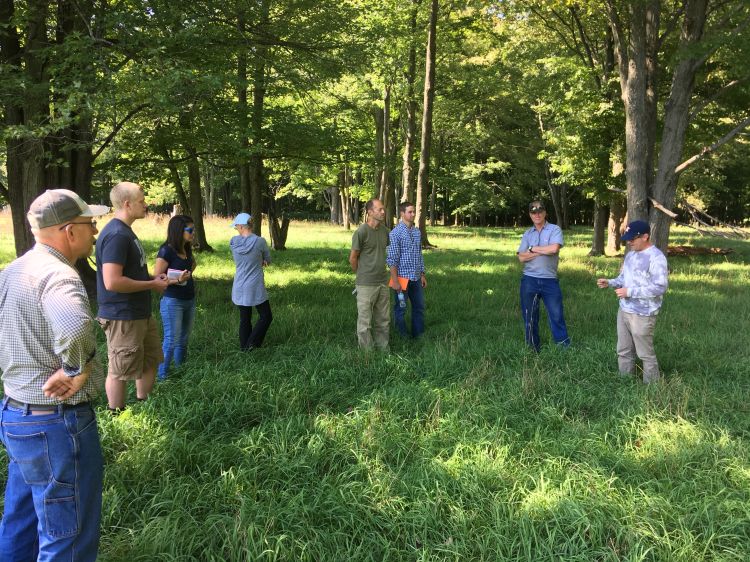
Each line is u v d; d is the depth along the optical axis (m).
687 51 10.20
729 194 46.50
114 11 7.04
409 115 20.81
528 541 2.63
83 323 1.88
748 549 2.64
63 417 1.99
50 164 7.44
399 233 6.55
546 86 18.80
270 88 10.10
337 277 11.47
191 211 16.28
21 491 2.14
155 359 4.34
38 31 7.73
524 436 3.87
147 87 6.40
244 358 5.53
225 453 3.49
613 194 16.20
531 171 35.03
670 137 11.25
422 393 4.54
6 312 1.95
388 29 11.33
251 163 11.04
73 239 2.08
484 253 17.73
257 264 5.81
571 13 14.48
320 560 2.55
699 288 10.34
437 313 8.08
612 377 5.12
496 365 5.52
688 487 3.14
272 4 8.91
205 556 2.59
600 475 3.24
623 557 2.59
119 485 3.04
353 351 5.66
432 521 2.83
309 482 3.24
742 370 5.29
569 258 16.06
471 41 21.33
